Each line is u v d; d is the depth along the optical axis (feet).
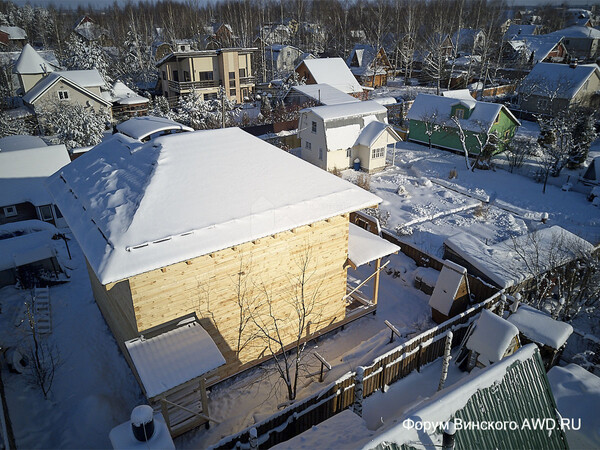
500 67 208.64
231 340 43.11
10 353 45.03
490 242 71.26
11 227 65.77
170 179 41.75
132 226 36.27
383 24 267.18
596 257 57.21
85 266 64.54
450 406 24.30
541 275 53.31
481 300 52.90
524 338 42.68
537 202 90.22
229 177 44.11
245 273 41.29
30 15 365.61
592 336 45.39
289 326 47.34
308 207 42.93
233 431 37.76
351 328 52.44
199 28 279.69
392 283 61.41
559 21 368.68
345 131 106.73
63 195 47.21
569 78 149.89
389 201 91.40
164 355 35.42
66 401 40.81
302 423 34.42
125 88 168.04
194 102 140.56
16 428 37.09
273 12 366.02
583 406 31.17
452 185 99.25
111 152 51.06
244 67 183.21
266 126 128.98
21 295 56.34
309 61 176.04
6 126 118.32
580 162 108.58
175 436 36.32
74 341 49.11
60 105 132.46
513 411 26.00
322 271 47.50
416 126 132.36
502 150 121.60
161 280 36.35
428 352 43.09
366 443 21.68
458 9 304.30
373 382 39.11
